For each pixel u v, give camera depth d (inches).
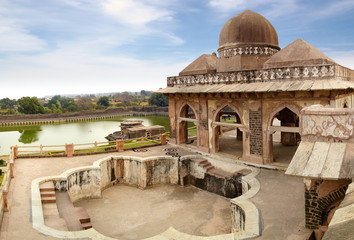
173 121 863.7
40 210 433.1
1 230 372.5
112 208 583.2
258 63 716.0
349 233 140.9
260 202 449.7
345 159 295.3
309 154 316.2
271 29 738.8
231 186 610.9
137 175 698.2
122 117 3484.3
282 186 512.7
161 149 813.2
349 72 641.6
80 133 2171.5
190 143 861.8
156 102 4050.2
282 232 357.7
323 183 335.0
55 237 360.8
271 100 603.8
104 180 686.5
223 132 1059.3
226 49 740.0
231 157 692.1
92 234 370.6
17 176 590.2
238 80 660.1
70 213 470.6
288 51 621.3
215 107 719.7
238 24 726.5
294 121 796.0
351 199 196.4
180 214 553.3
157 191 674.8
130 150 807.7
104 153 775.1
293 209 421.4
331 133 322.0
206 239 351.9
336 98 533.6
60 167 650.8
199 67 798.5
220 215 544.7
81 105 4611.2
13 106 5605.3
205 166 677.3
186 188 693.3
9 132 2287.2
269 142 618.5
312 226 349.1
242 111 660.1
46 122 2955.2
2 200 424.8
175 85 826.8
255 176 567.5
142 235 478.3
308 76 554.3
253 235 352.8
